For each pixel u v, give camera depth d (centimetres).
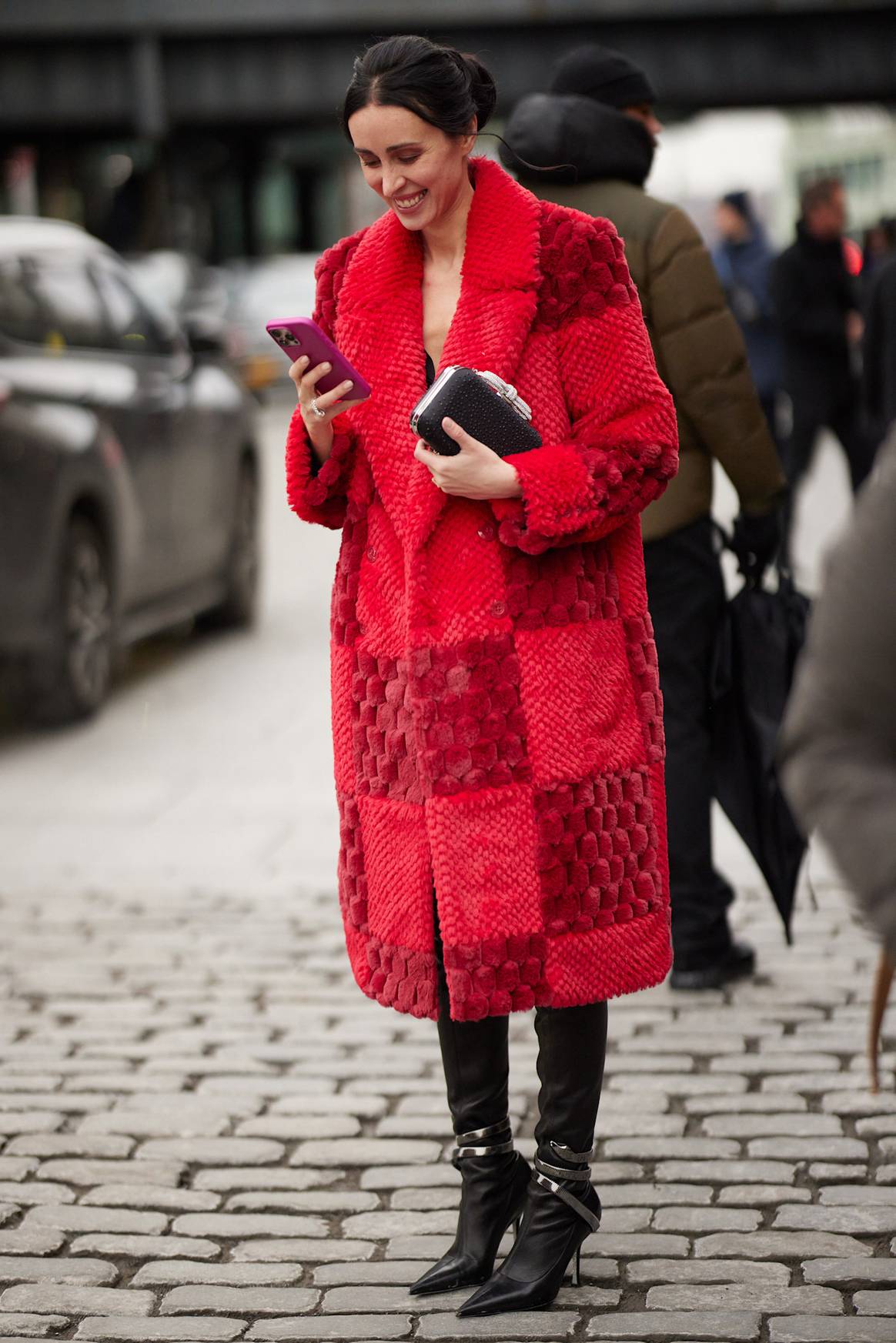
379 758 567
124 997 900
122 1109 755
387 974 575
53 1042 837
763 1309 575
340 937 988
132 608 1669
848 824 280
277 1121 740
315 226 10944
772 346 2519
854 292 2138
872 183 10888
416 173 543
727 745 864
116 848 1179
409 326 565
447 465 533
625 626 577
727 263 2536
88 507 1560
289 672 1769
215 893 1077
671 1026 832
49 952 973
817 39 6650
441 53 543
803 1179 673
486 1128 593
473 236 557
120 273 1802
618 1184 671
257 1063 805
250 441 1992
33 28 6656
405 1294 591
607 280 556
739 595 866
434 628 551
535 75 6750
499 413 540
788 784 295
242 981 919
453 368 538
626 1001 868
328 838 1192
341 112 553
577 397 559
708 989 879
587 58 848
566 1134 584
